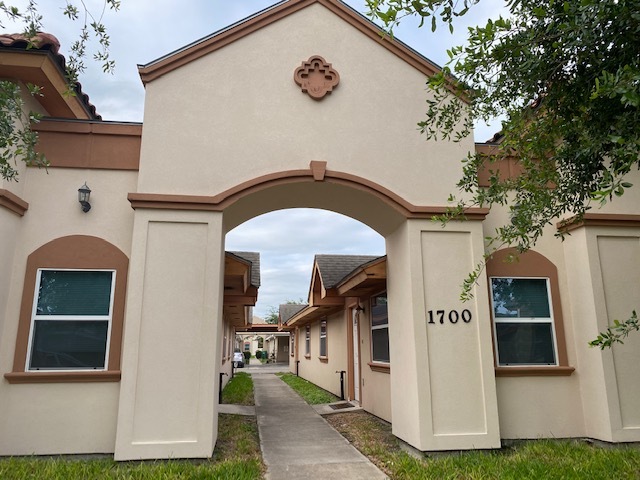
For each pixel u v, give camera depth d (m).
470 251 6.64
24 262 6.01
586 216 6.62
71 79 4.41
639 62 3.41
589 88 3.89
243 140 6.52
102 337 6.01
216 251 6.08
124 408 5.50
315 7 7.12
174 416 5.58
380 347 9.16
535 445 6.12
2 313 5.74
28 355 5.80
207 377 5.73
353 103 6.89
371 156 6.76
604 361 6.32
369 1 3.62
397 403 6.91
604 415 6.23
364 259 14.27
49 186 6.26
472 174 4.77
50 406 5.69
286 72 6.83
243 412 10.12
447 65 4.04
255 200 6.74
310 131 6.70
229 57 6.74
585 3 3.23
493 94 4.23
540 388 6.62
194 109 6.49
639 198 6.94
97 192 6.34
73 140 6.43
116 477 4.80
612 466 5.12
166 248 6.00
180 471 4.99
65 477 4.79
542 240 7.12
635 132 3.39
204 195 6.25
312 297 13.34
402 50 7.14
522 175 4.79
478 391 6.20
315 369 17.22
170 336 5.77
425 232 6.63
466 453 5.94
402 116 6.96
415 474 5.14
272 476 5.39
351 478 5.32
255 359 56.56
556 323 6.89
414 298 6.37
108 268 6.15
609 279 6.61
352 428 8.30
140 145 6.54
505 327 6.82
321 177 6.48
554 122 4.29
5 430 5.57
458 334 6.34
